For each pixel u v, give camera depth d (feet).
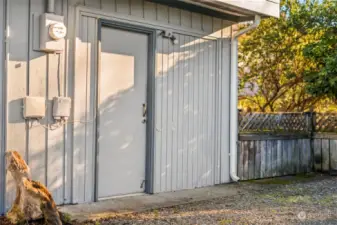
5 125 13.15
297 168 24.63
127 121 16.78
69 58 14.71
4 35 13.14
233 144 21.12
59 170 14.48
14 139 13.39
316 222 13.62
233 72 21.18
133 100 16.99
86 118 15.21
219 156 20.58
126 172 16.80
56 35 13.76
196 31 19.30
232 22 21.07
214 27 20.22
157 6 17.60
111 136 16.20
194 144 19.39
